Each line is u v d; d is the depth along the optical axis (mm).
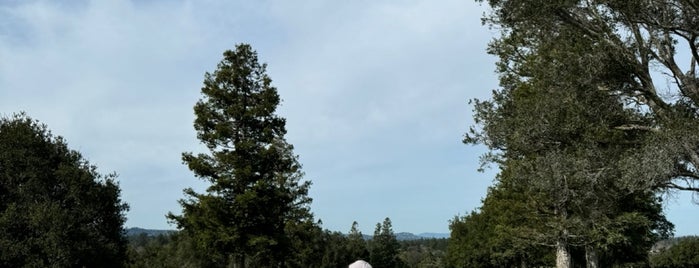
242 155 32719
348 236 101188
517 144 14383
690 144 10812
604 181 13078
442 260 97688
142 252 76125
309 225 40562
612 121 12945
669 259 76688
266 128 33031
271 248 33531
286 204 35062
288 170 34219
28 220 28328
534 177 13891
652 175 11078
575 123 12703
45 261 28516
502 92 18906
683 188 12250
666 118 12023
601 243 24812
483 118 17672
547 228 23219
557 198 14688
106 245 31703
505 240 29203
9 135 30375
